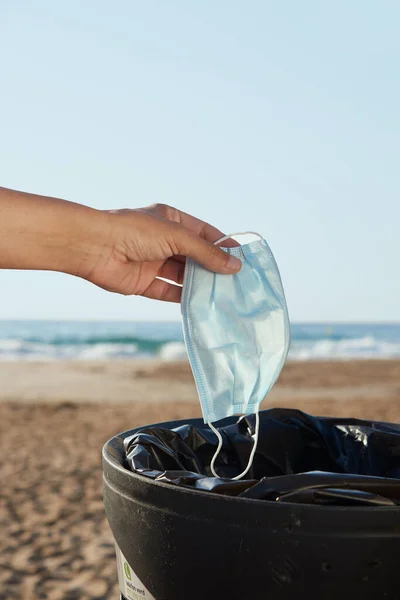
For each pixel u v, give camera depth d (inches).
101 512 187.5
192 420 69.2
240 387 57.7
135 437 56.0
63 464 248.7
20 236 51.1
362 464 67.1
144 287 61.5
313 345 1398.9
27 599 130.0
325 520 38.8
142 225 54.5
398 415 392.5
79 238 53.1
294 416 69.4
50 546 160.2
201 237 59.0
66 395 534.6
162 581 45.1
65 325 2009.1
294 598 40.1
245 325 57.9
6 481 221.6
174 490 43.1
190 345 57.2
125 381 684.1
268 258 60.5
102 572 144.6
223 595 42.1
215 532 41.4
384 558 38.9
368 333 1829.5
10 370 828.6
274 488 42.4
